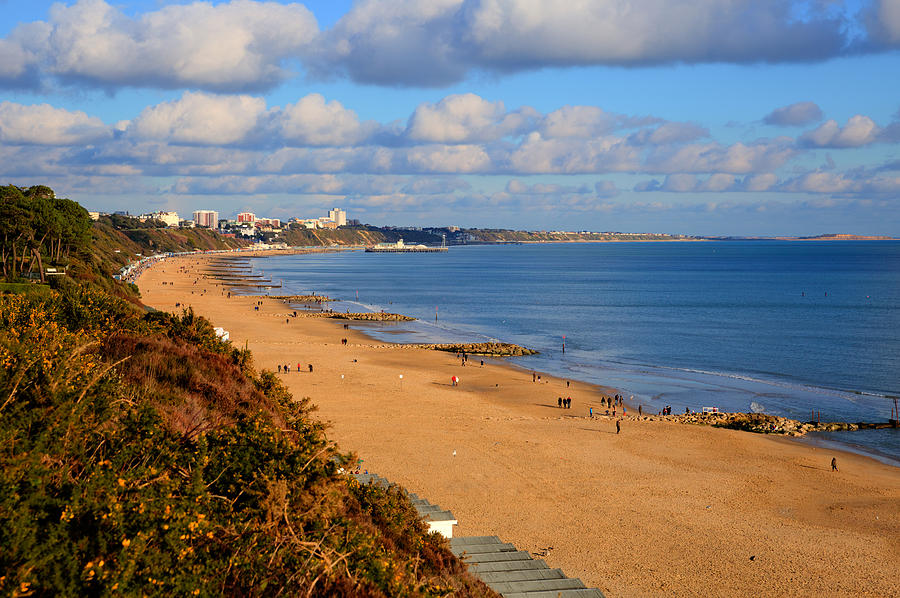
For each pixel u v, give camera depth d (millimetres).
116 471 13914
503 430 57000
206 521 13508
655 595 30188
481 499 40875
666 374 88750
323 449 17797
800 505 41938
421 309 164125
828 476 47844
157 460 15594
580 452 51406
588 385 80375
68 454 14305
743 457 51625
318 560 14453
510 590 24125
